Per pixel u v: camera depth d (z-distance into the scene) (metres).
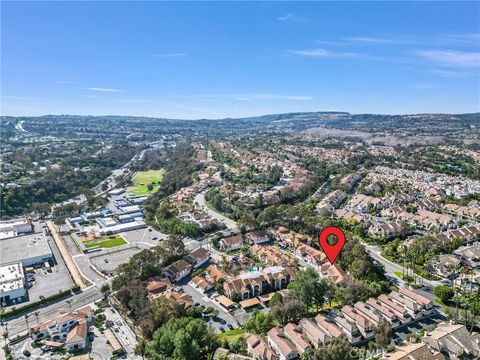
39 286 178.50
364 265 165.38
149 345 117.00
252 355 115.94
